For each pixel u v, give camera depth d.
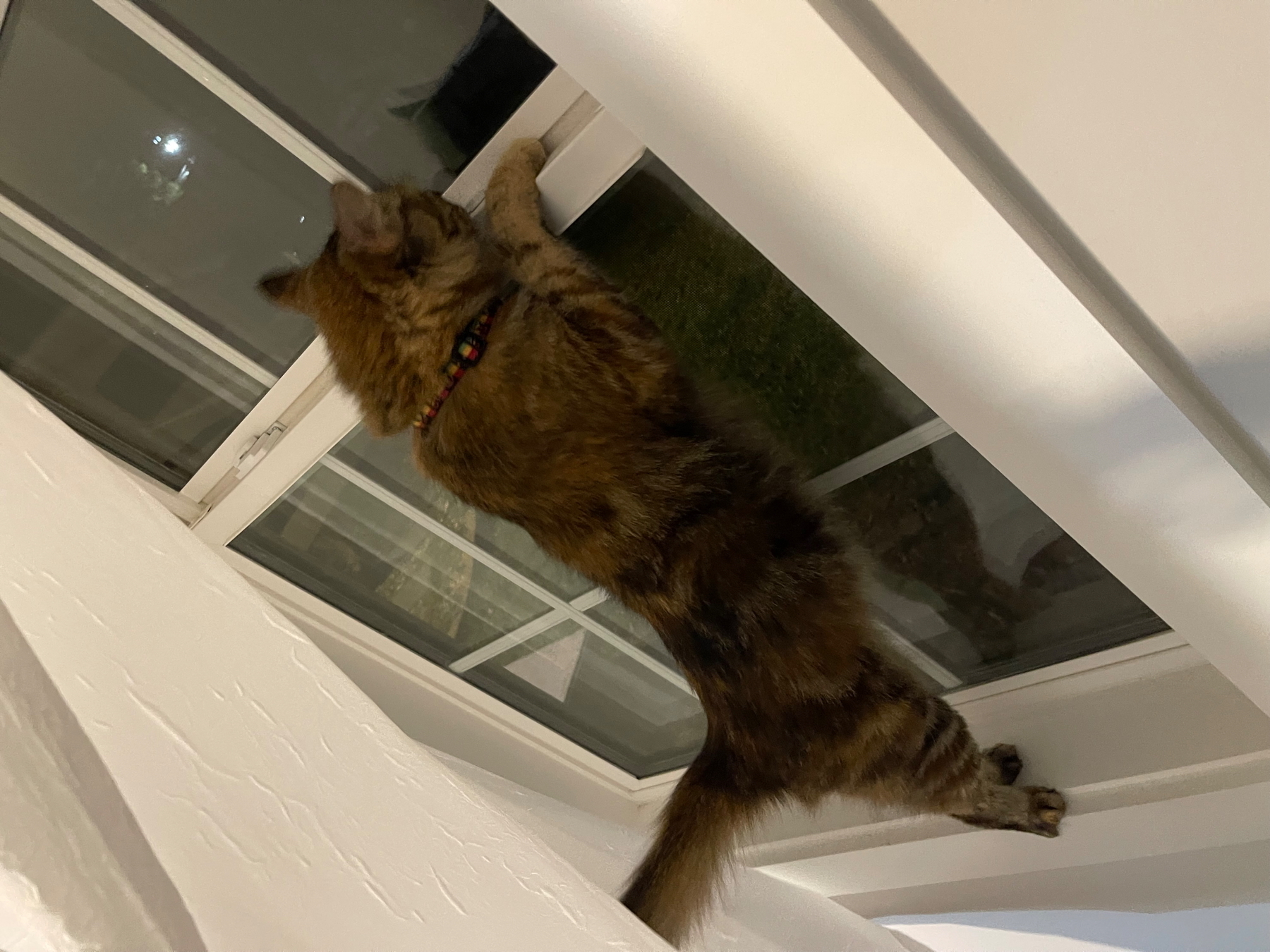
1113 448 0.75
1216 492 0.77
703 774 1.21
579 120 0.98
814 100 0.58
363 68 1.00
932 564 1.33
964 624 1.41
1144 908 1.41
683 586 1.15
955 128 0.62
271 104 1.06
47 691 0.50
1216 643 0.93
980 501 1.22
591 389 1.12
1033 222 0.66
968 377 0.73
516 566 1.64
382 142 1.09
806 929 1.26
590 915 0.67
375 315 1.17
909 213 0.63
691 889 1.11
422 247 1.13
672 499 1.13
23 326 1.42
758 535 1.14
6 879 0.44
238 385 1.48
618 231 1.12
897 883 1.65
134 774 0.52
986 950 1.71
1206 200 0.64
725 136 0.62
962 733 1.22
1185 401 0.75
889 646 1.27
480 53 0.95
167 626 0.55
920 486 1.25
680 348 1.23
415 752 0.62
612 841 1.29
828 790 1.17
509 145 1.03
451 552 1.67
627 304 1.13
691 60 0.58
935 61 0.59
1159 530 0.82
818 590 1.14
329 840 0.58
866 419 1.18
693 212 1.04
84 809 0.49
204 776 0.55
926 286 0.67
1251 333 0.70
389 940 0.59
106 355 1.46
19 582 0.51
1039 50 0.58
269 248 1.29
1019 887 1.50
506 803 1.05
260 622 0.57
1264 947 1.39
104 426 1.59
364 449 1.50
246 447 1.51
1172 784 1.22
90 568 0.53
